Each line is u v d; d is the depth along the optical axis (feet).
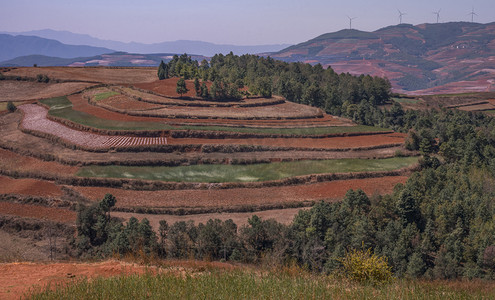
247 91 636.89
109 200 243.19
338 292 51.98
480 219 237.66
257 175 337.52
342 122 517.96
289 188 317.83
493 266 197.26
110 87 617.62
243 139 424.05
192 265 67.97
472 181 317.63
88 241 225.15
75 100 561.02
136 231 191.42
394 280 63.82
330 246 199.93
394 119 631.56
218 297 47.19
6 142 399.03
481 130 467.93
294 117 512.22
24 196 285.84
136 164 348.38
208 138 420.36
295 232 204.23
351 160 380.78
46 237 240.94
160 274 56.65
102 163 344.28
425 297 52.95
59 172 327.06
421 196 263.90
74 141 392.06
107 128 422.00
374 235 212.84
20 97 593.01
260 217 242.37
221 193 304.50
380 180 337.52
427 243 212.02
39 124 452.35
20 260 73.10
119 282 51.03
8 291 50.88
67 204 279.28
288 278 57.93
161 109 506.07
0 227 251.60
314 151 403.75
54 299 46.06
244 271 62.85
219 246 184.96
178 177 328.08
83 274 59.82
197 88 570.05
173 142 398.62
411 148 411.75
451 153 387.75
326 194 305.53
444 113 636.89
